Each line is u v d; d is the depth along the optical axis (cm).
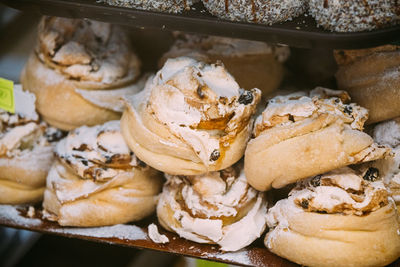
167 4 61
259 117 63
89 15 62
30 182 72
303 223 62
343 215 61
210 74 63
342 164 60
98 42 73
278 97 65
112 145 68
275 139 61
